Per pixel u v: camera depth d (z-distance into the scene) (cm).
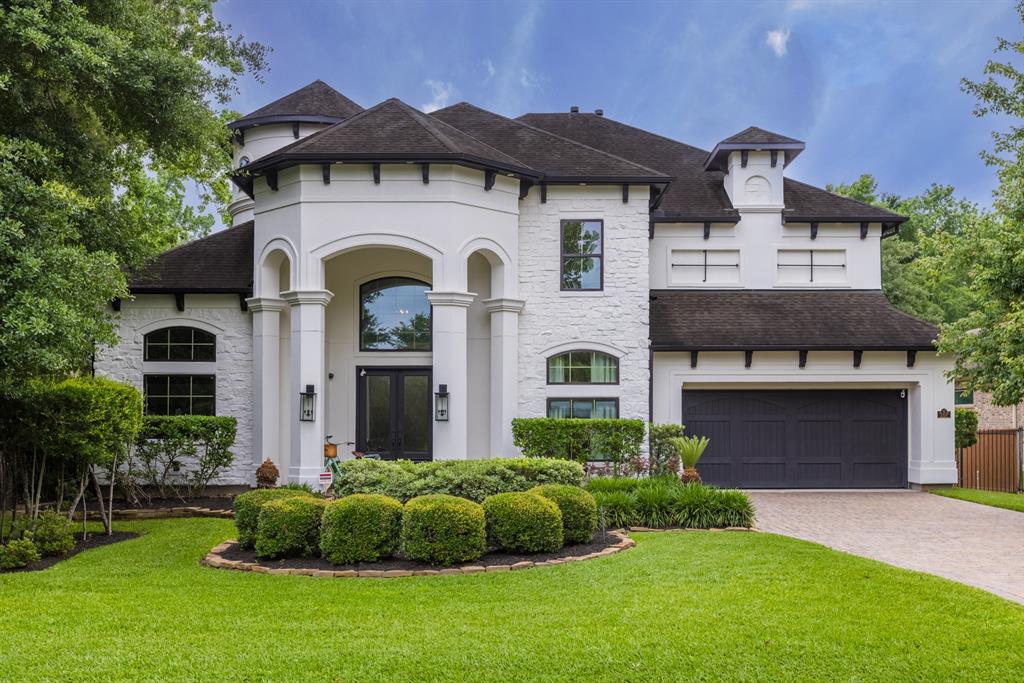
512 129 2030
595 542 1040
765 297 2016
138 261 1444
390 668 555
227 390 1734
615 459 1566
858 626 650
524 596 755
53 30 1061
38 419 1053
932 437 1844
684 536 1109
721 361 1839
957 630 643
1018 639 622
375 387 1812
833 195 2158
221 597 754
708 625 649
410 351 1806
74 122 1390
